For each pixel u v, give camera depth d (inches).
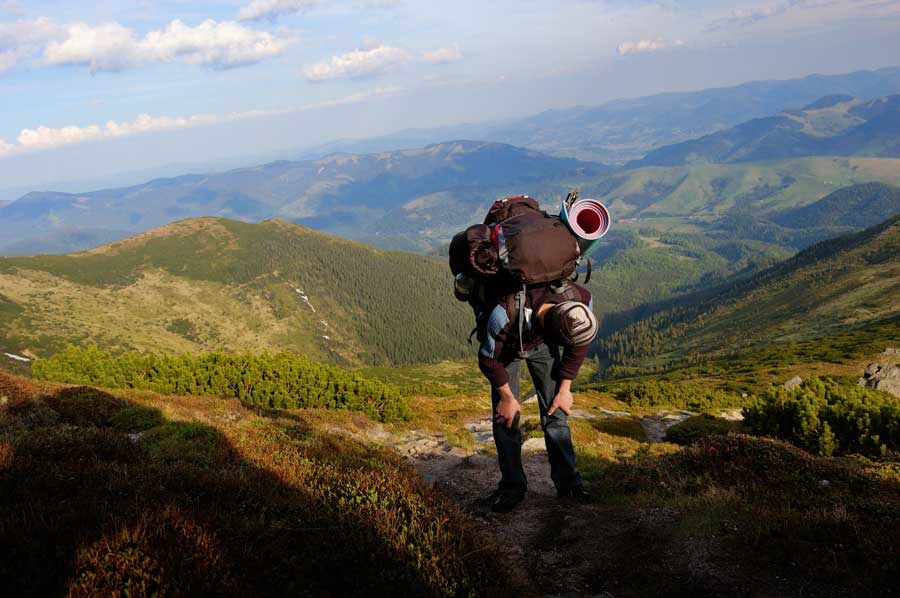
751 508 192.4
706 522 182.2
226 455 232.1
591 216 159.3
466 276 173.5
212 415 432.8
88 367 672.4
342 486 185.2
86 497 142.3
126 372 667.4
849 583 136.9
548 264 156.9
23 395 372.8
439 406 994.1
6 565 107.0
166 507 134.0
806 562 148.2
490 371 182.9
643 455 429.1
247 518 148.1
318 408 607.2
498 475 310.0
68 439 200.8
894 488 245.3
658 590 151.5
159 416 363.3
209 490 168.7
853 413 453.7
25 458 163.2
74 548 115.0
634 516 204.5
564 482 231.6
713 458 280.8
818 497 220.2
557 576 167.6
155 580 109.6
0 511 126.8
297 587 121.3
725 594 142.1
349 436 420.2
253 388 636.1
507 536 201.9
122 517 129.5
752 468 264.2
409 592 129.0
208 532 130.0
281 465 216.8
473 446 473.7
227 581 115.2
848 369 1814.7
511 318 167.6
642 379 2516.0
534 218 164.1
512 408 187.9
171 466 189.0
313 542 139.1
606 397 1263.5
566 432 226.5
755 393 1497.3
